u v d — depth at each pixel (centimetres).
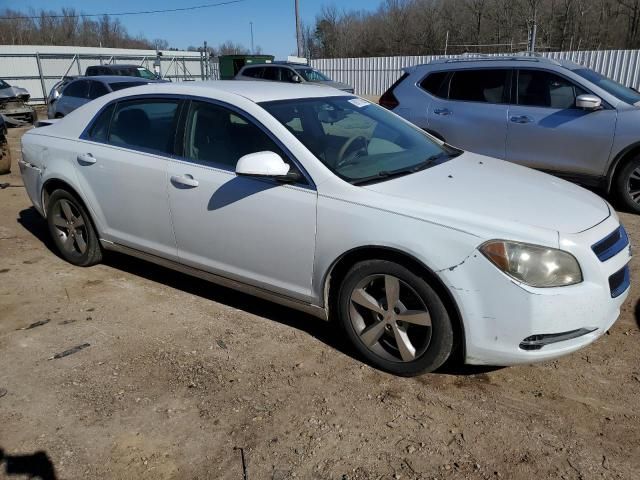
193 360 335
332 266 318
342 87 1856
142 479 245
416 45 4547
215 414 286
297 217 323
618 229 308
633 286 419
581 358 330
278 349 346
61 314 395
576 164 634
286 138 335
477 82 704
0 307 407
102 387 309
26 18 5278
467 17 4353
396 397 298
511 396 297
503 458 254
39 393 304
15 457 257
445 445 262
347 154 344
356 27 4981
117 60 3206
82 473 248
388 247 294
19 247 537
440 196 306
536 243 271
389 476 244
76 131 450
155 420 282
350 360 333
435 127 730
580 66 691
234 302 412
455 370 322
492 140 690
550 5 4025
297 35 3114
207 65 3247
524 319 271
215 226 361
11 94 1691
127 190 406
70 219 468
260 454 258
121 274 466
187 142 377
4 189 782
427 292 289
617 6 3862
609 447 258
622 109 600
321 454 258
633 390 299
